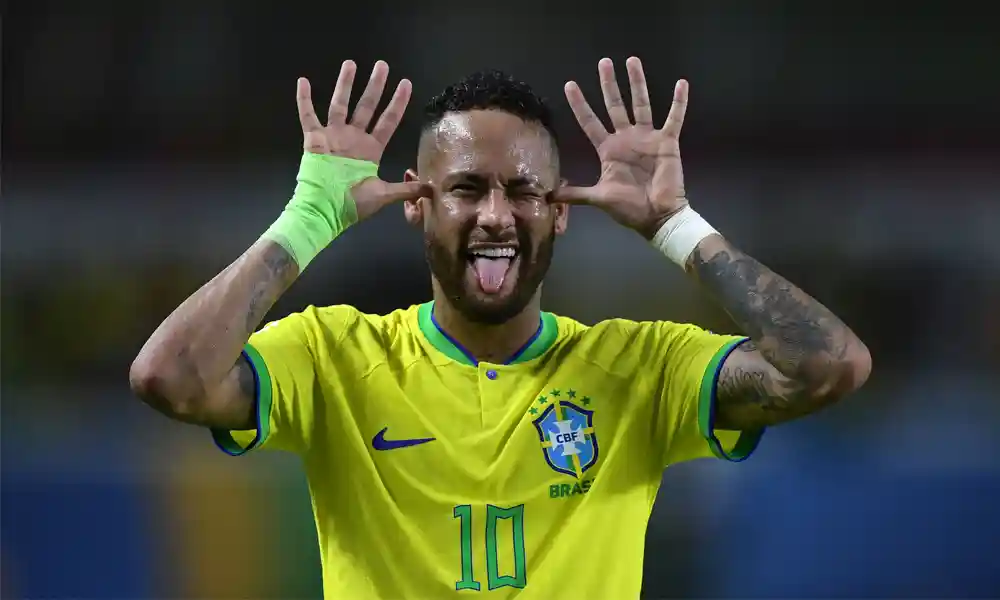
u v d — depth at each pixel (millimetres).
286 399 6906
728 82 20500
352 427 7016
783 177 20281
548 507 6941
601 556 6957
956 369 18672
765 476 15391
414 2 20234
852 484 15266
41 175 19500
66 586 14812
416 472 6922
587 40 20500
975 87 20047
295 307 17766
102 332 18750
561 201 7266
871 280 19531
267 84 19969
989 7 19922
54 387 18266
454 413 7113
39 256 19125
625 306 18531
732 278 6789
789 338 6461
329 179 6949
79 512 15156
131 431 17062
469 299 7023
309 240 6812
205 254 19469
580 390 7270
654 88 20578
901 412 18016
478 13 20391
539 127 7215
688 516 15094
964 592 14812
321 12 20219
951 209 19812
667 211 7176
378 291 17844
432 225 7129
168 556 14930
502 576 6781
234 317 6383
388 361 7305
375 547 6855
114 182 19594
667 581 14914
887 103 20188
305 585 14766
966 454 16750
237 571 14789
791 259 19938
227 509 15117
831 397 6434
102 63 19703
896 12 20094
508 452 6988
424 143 7305
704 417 6973
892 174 20062
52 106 19578
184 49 19875
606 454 7129
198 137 19859
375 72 7273
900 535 15047
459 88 7285
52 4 19578
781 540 15039
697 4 20406
